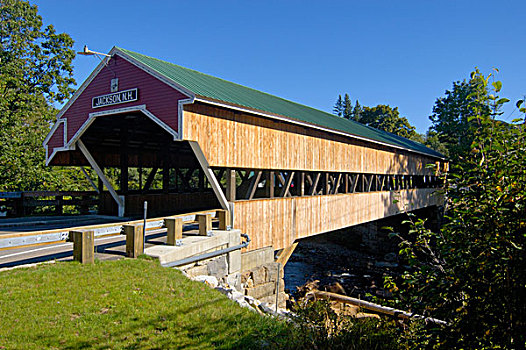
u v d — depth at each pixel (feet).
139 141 41.83
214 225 33.27
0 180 49.44
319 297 18.53
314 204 40.78
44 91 74.79
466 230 9.21
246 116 30.94
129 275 17.58
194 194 49.39
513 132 8.77
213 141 27.76
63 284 16.01
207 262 24.06
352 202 49.14
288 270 63.67
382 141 54.90
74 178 63.46
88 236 18.85
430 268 9.91
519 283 8.52
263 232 32.86
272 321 15.65
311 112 54.44
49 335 12.32
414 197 69.56
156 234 27.84
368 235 77.66
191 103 25.44
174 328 13.82
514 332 8.63
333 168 44.21
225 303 16.57
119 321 13.79
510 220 8.46
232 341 13.29
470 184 9.30
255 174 32.42
